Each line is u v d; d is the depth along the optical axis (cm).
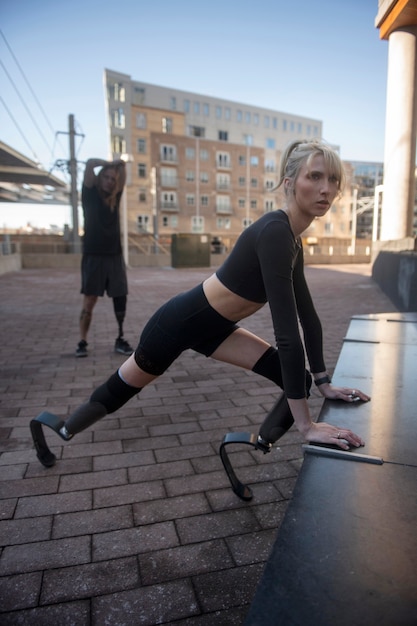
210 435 276
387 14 1015
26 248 2420
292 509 94
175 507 199
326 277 1584
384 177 1176
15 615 140
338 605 69
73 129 2552
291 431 279
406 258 733
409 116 1091
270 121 7412
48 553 169
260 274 150
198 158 5778
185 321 164
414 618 67
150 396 347
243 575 158
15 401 332
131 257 2286
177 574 158
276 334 141
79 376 398
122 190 443
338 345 527
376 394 169
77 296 997
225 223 6044
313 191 141
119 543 175
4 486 215
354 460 117
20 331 600
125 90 5909
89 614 140
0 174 2630
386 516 92
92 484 218
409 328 293
